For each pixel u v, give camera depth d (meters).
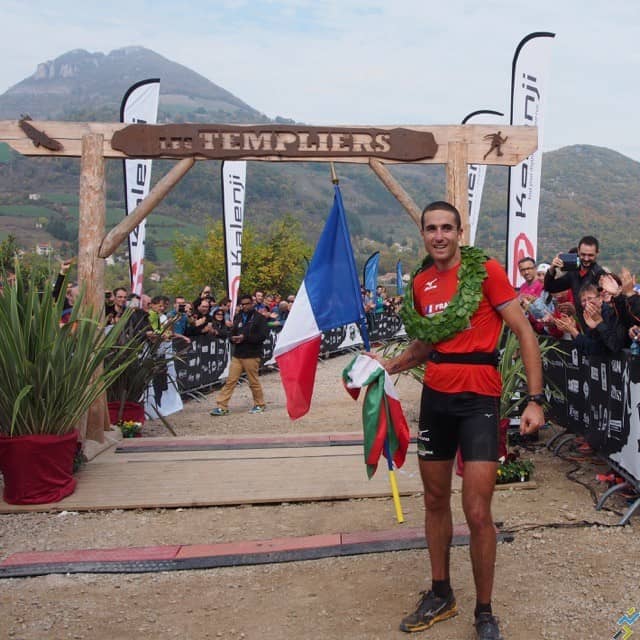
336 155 6.56
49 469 5.30
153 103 9.12
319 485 5.51
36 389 5.27
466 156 6.56
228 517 5.06
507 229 8.38
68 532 4.82
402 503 5.20
